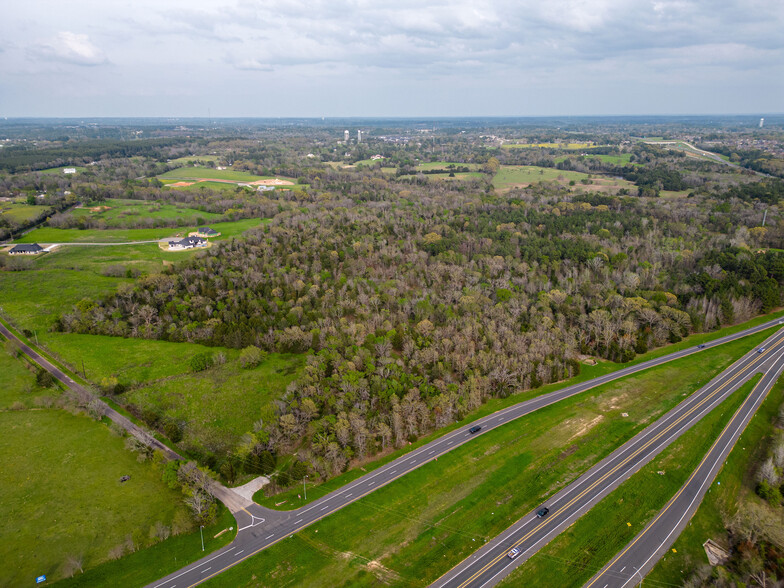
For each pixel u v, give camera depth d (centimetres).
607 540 9594
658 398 14350
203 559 9206
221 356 15925
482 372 14762
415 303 18812
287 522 10075
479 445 12344
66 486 10956
